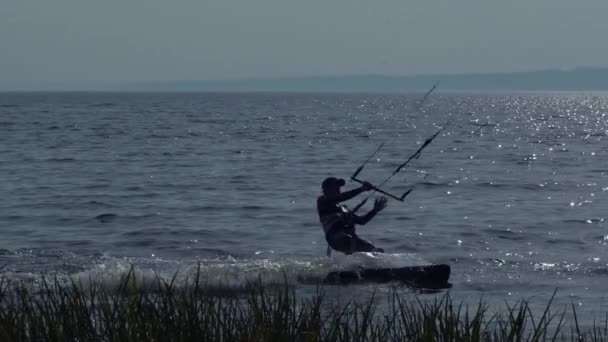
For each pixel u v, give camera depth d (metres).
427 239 16.81
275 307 6.77
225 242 16.52
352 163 35.09
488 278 12.77
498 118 92.12
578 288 12.11
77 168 31.95
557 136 56.69
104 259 14.30
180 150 41.69
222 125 69.38
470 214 20.53
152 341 6.08
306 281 11.93
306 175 30.06
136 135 53.81
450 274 13.08
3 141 46.53
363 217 13.78
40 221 19.12
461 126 71.50
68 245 16.03
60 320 6.43
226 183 27.25
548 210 21.20
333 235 13.55
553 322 9.84
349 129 64.50
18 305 7.11
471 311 10.37
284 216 20.05
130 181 27.61
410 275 12.11
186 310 6.55
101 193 24.33
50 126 64.19
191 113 100.38
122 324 6.27
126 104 148.50
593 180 28.41
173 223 18.86
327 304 10.34
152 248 15.84
